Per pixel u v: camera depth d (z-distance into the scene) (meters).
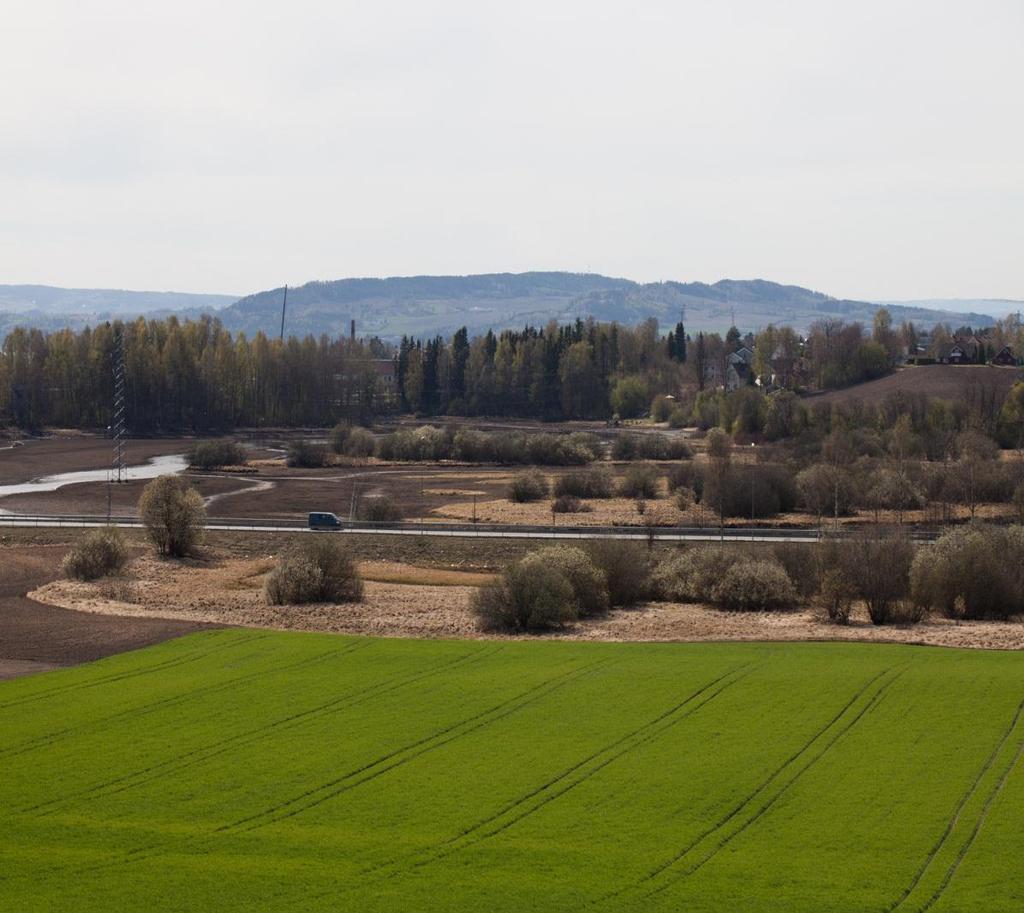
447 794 45.81
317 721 55.62
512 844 40.91
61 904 36.31
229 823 42.94
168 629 77.69
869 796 44.88
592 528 124.00
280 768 48.88
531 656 69.44
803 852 40.00
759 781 46.75
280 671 65.56
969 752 49.59
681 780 47.00
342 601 94.00
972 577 84.12
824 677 62.59
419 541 120.25
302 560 94.69
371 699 59.47
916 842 40.66
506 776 47.81
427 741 52.50
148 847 40.72
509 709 57.47
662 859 39.56
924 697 58.03
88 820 43.19
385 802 45.00
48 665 67.31
